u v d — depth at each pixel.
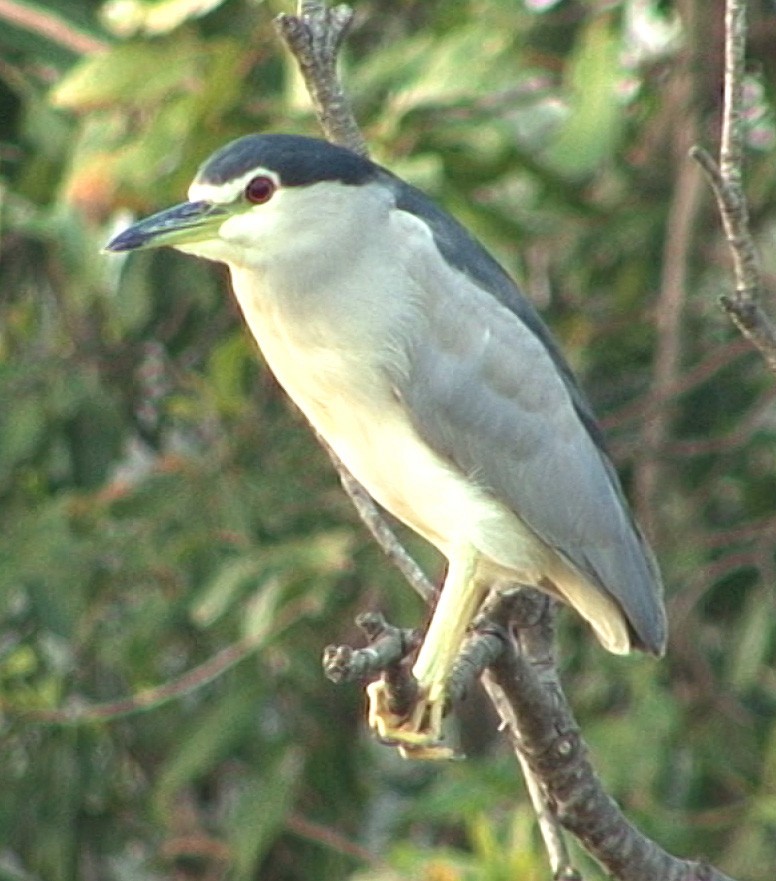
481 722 12.02
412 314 7.29
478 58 9.83
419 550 10.62
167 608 10.83
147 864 12.06
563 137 9.69
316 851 11.60
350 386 7.32
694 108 11.02
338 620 11.08
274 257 7.22
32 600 10.80
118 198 9.95
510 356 7.51
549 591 7.65
